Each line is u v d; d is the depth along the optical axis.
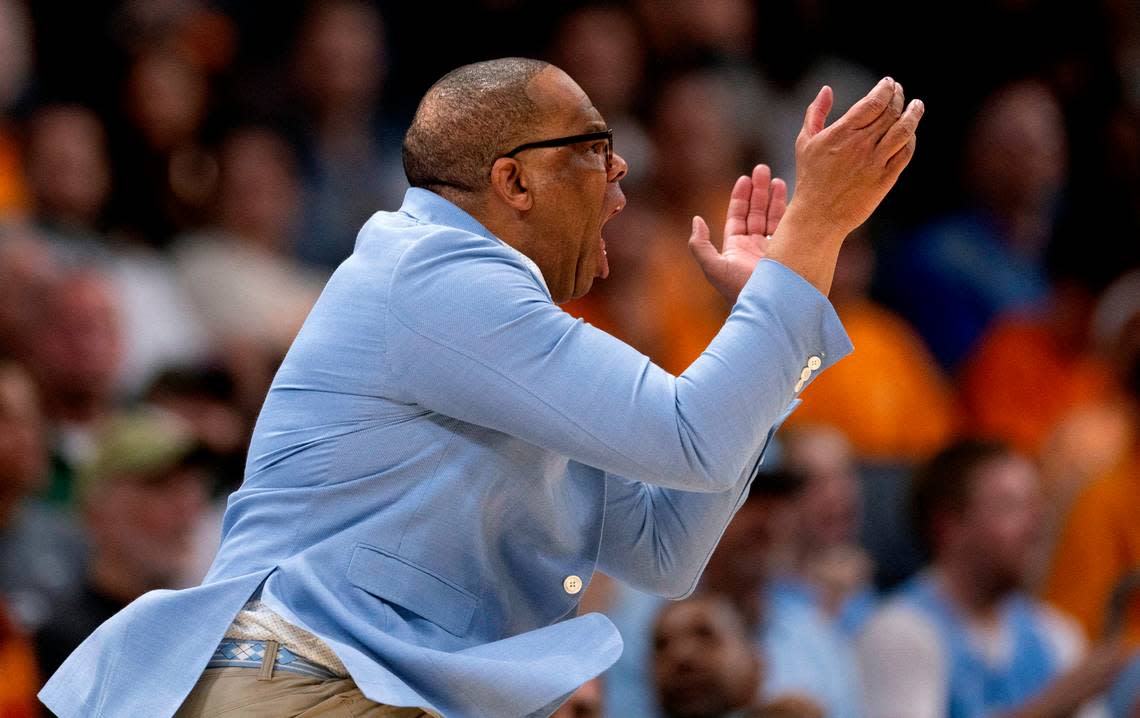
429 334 8.15
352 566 8.19
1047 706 15.66
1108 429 21.52
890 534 21.25
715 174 25.78
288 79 25.88
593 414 8.02
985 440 17.98
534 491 8.41
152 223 23.11
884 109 8.33
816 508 18.23
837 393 22.91
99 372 18.98
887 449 23.05
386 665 8.00
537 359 8.09
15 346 18.83
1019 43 30.17
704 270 9.30
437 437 8.30
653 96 26.94
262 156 23.48
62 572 15.84
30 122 22.84
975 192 27.52
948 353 25.70
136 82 23.50
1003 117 27.41
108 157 23.14
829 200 8.38
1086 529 20.84
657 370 8.17
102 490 15.96
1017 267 26.72
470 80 8.74
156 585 15.91
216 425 17.77
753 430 8.14
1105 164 28.48
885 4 30.61
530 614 8.69
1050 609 20.14
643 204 24.92
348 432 8.34
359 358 8.36
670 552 9.30
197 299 22.50
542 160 8.61
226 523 8.68
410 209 8.78
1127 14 31.25
